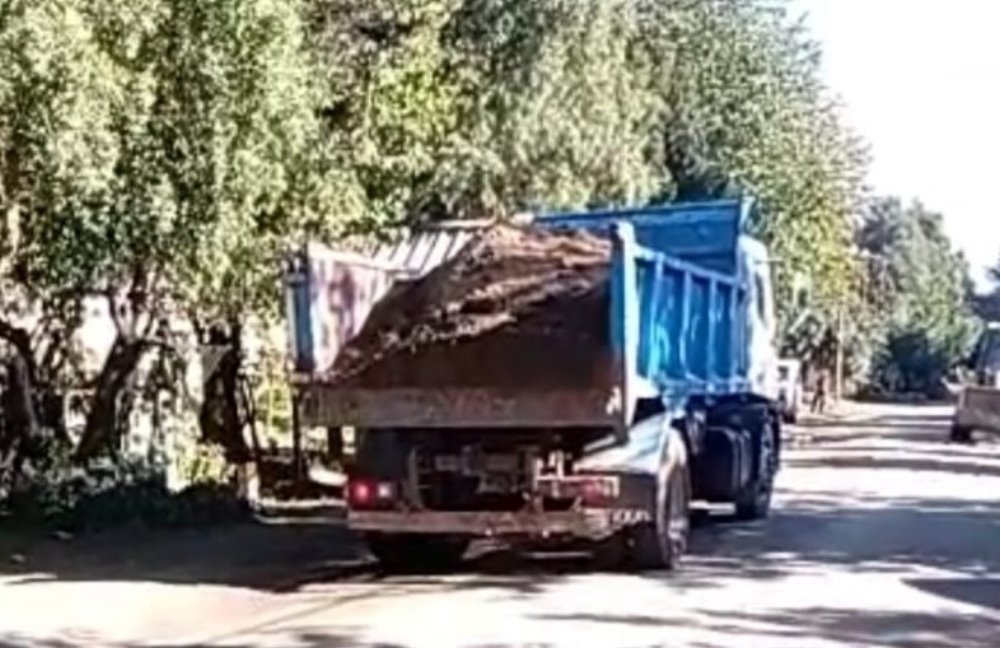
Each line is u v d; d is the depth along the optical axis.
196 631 13.60
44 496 20.55
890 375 113.62
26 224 18.34
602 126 30.38
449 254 20.08
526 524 16.75
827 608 14.40
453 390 16.64
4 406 22.03
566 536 17.34
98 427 21.98
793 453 41.38
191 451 24.59
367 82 21.84
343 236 21.03
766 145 44.50
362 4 22.38
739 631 13.11
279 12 17.12
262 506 24.23
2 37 14.38
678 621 13.60
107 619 14.12
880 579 16.36
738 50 43.41
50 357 22.88
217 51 16.73
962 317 123.44
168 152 17.05
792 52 46.91
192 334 24.16
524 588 15.85
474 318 16.89
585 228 18.94
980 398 46.88
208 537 20.20
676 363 18.27
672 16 39.19
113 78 15.61
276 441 27.94
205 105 16.92
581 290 16.84
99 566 17.42
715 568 17.30
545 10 29.00
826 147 52.53
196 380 25.34
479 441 16.86
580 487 16.64
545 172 29.33
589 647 12.35
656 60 38.44
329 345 16.94
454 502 16.88
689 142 41.53
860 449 43.69
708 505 22.47
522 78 28.89
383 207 21.95
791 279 49.91
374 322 17.34
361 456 17.05
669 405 17.66
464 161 27.94
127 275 19.11
